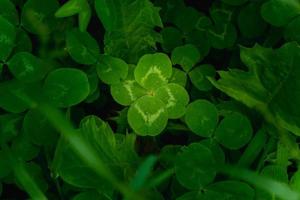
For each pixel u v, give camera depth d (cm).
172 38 41
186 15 42
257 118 39
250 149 38
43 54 39
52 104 36
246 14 41
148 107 37
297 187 36
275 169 37
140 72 37
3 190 39
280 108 38
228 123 37
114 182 34
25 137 37
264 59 39
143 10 38
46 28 38
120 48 39
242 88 38
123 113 39
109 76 38
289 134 38
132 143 37
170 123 39
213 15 42
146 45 39
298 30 39
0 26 36
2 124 37
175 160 36
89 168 35
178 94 37
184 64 40
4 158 36
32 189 35
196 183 36
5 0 38
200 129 37
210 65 40
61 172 35
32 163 37
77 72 36
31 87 37
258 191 36
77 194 36
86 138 36
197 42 41
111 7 37
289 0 39
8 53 36
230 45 41
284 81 38
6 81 37
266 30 41
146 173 32
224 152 39
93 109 41
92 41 38
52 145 37
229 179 37
